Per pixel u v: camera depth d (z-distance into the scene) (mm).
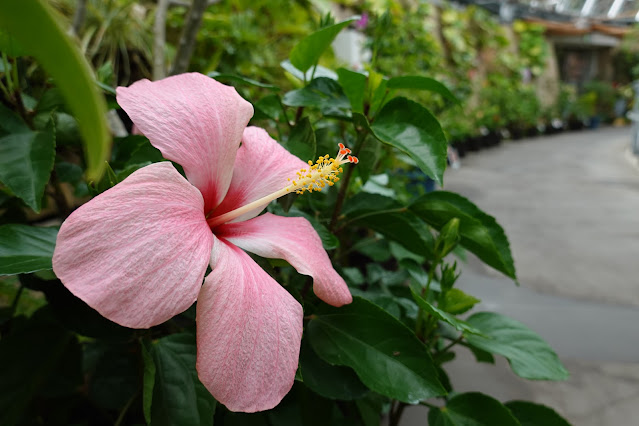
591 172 2311
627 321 792
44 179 201
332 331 233
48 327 245
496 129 3521
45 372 238
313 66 292
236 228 221
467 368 643
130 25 703
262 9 1071
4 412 224
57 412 310
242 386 156
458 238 270
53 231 203
